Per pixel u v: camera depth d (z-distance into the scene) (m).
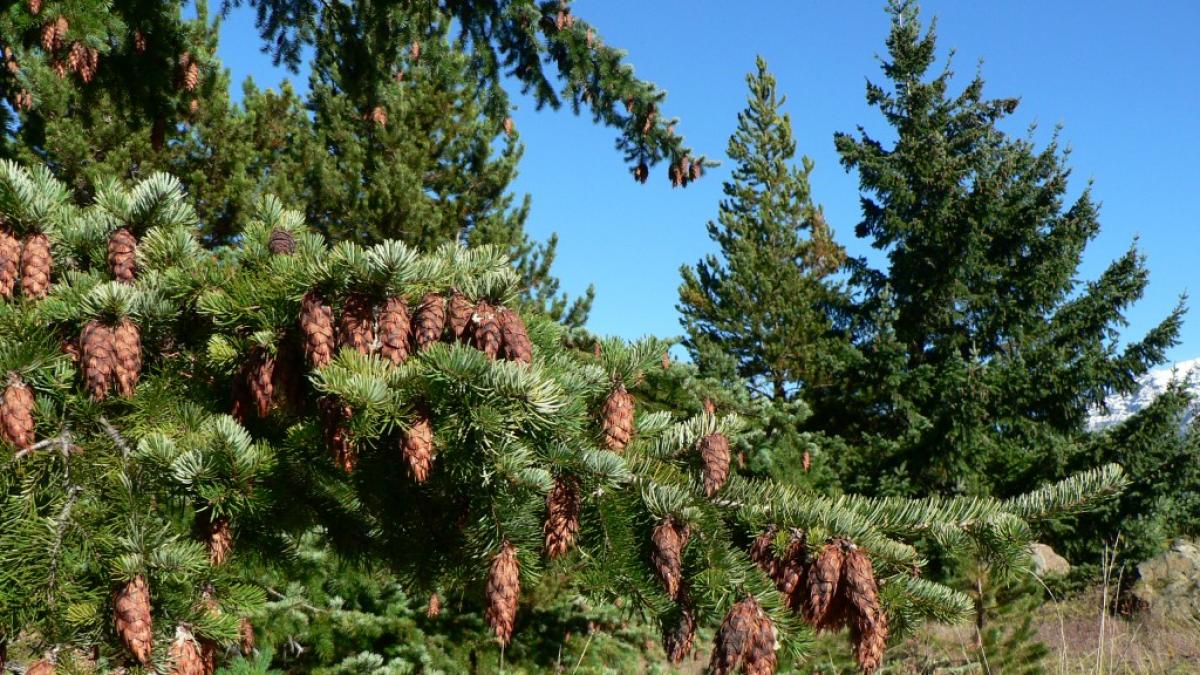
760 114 22.33
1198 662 5.67
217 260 2.89
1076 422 20.33
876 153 24.70
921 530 2.63
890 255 23.19
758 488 2.64
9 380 2.20
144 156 10.66
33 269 2.50
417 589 3.02
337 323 2.44
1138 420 17.08
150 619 2.06
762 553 2.45
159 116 6.18
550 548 2.43
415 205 12.21
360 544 2.97
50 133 9.46
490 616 2.38
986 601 5.26
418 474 2.27
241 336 2.53
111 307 2.33
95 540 2.14
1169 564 12.59
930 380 18.81
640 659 7.44
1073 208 23.28
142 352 2.62
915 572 2.46
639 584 2.43
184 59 5.89
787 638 2.28
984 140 24.44
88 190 10.40
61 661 2.05
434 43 6.75
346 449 2.33
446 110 13.02
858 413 20.05
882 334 19.66
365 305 2.40
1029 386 19.45
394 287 2.38
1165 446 16.42
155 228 2.73
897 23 24.72
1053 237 22.19
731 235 21.92
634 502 2.51
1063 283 22.09
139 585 2.07
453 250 2.69
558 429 2.42
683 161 6.29
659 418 3.07
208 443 2.33
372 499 2.83
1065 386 19.66
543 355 2.81
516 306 2.87
